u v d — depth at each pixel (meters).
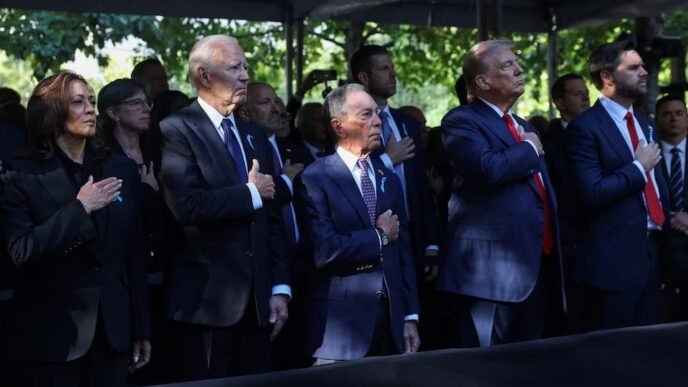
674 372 2.08
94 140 6.68
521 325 7.86
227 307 6.78
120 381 6.46
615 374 2.07
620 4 14.48
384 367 2.14
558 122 11.17
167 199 6.82
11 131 8.77
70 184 6.34
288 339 8.80
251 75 27.94
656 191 8.65
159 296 8.26
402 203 7.82
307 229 7.46
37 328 6.19
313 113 10.12
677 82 15.56
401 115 9.22
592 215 8.45
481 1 11.20
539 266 7.66
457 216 7.88
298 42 15.24
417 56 27.66
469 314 7.97
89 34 24.14
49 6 13.45
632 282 8.30
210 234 6.86
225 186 6.89
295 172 8.56
